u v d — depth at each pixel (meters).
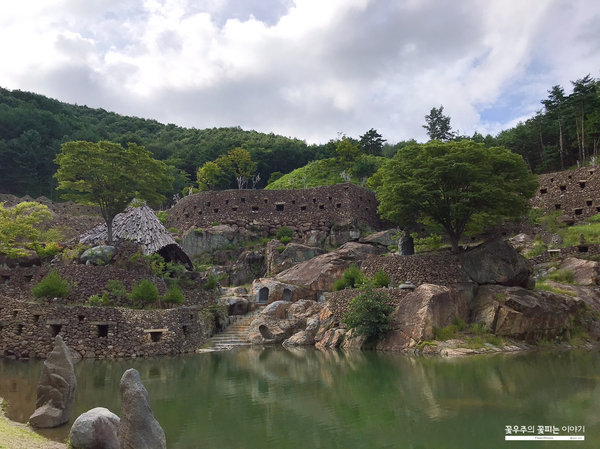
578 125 60.88
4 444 8.05
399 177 28.48
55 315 22.20
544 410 11.26
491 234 46.09
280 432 10.09
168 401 13.22
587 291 28.53
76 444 8.51
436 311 22.97
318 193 52.47
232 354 23.92
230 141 104.50
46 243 33.19
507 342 22.80
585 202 45.75
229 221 51.50
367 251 41.22
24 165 73.06
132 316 23.14
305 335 28.52
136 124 131.38
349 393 13.92
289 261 42.16
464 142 27.86
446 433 9.73
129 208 37.94
